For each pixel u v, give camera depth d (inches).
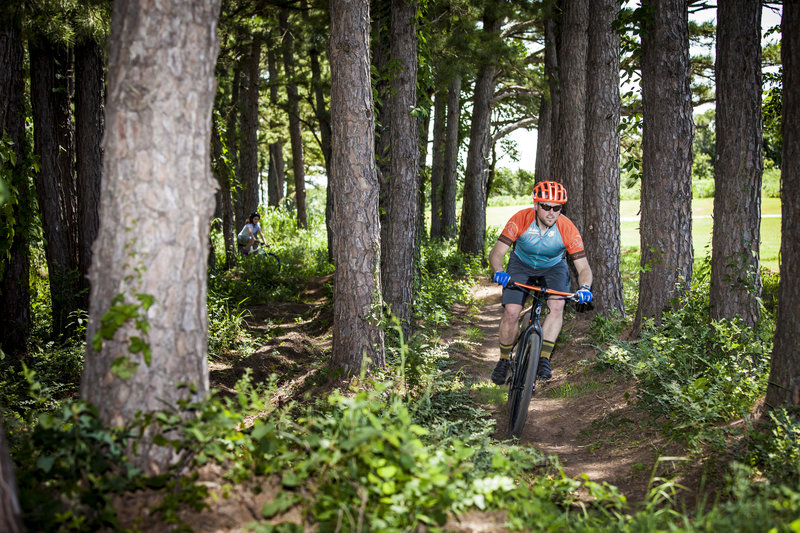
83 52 334.6
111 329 108.3
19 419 197.6
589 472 174.7
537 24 704.4
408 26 323.3
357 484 111.7
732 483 142.9
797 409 163.9
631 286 513.3
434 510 111.3
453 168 860.0
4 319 298.8
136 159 111.7
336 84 234.4
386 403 195.2
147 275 112.0
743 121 237.5
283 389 260.7
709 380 204.8
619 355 260.7
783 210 170.2
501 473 142.1
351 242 235.6
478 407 238.1
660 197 297.6
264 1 572.7
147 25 112.0
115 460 108.3
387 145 370.9
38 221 303.6
